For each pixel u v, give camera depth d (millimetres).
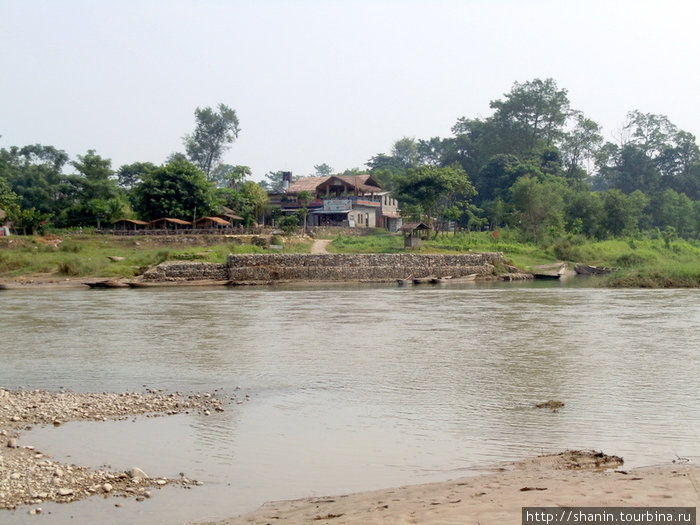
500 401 20391
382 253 83500
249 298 55281
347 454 15523
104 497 12758
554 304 48812
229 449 15891
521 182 111375
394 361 26938
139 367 25984
